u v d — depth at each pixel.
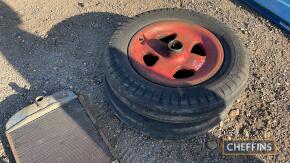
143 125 1.15
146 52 1.22
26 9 1.62
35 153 1.15
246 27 1.55
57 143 1.17
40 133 1.19
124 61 1.16
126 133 1.22
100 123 1.25
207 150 1.19
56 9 1.62
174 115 1.07
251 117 1.26
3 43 1.50
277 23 1.56
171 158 1.17
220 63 1.17
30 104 1.30
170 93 1.08
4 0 1.66
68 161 1.13
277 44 1.49
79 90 1.34
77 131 1.20
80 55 1.45
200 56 1.21
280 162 1.16
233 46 1.21
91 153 1.15
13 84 1.37
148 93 1.07
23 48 1.48
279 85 1.35
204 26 1.29
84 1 1.65
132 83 1.10
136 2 1.64
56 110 1.25
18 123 1.21
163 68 1.17
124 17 1.59
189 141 1.20
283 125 1.24
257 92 1.33
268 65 1.42
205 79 1.13
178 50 1.17
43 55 1.46
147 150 1.18
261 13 1.60
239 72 1.14
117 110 1.20
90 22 1.57
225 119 1.25
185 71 1.21
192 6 1.63
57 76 1.39
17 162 1.13
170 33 1.28
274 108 1.29
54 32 1.53
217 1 1.66
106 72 1.16
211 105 1.07
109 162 1.13
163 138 1.18
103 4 1.63
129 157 1.17
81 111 1.25
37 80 1.38
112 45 1.20
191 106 1.06
